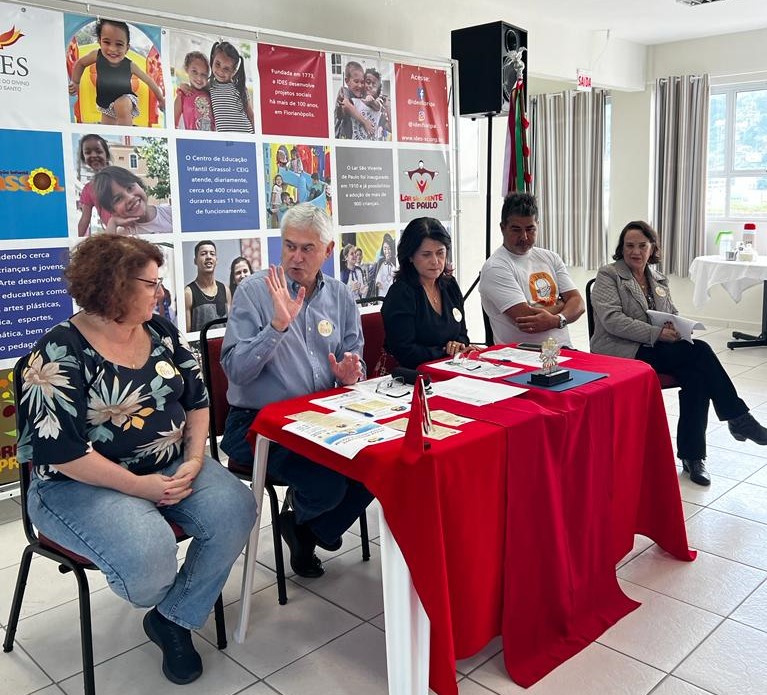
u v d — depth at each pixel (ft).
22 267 9.14
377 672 6.33
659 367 10.45
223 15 12.07
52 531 5.86
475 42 14.28
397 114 13.44
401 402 6.75
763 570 7.95
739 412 10.12
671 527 8.11
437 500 5.30
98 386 5.89
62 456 5.62
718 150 22.95
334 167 12.49
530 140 25.95
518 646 6.30
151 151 10.15
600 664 6.35
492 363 8.09
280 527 7.98
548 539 6.37
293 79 11.73
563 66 19.97
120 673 6.42
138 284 5.78
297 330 7.43
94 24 9.46
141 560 5.65
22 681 6.34
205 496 6.26
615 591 7.35
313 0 13.42
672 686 6.03
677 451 10.57
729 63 21.57
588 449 6.73
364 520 8.36
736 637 6.71
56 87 9.20
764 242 22.08
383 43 14.80
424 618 5.55
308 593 7.70
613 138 24.34
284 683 6.21
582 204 25.05
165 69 10.21
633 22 19.76
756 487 10.19
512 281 10.18
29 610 7.52
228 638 6.89
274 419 6.37
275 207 11.70
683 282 23.36
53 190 9.29
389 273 13.62
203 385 6.82
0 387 9.17
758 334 21.43
